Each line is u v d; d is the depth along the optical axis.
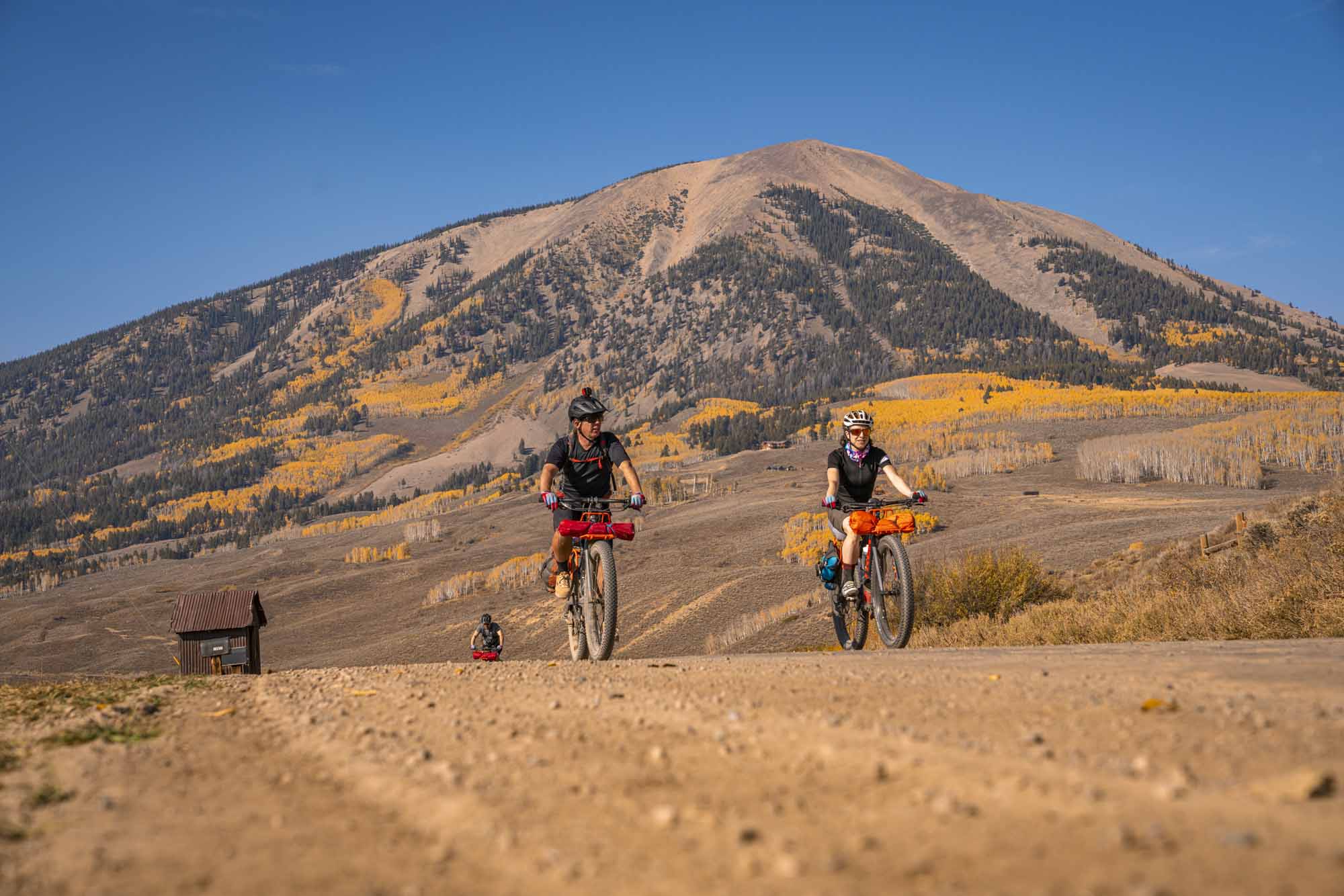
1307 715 3.12
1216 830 1.86
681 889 1.75
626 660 7.13
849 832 2.04
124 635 176.50
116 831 2.29
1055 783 2.33
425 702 4.55
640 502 7.71
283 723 4.11
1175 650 5.76
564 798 2.48
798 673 5.12
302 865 1.99
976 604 23.56
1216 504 121.50
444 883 1.86
